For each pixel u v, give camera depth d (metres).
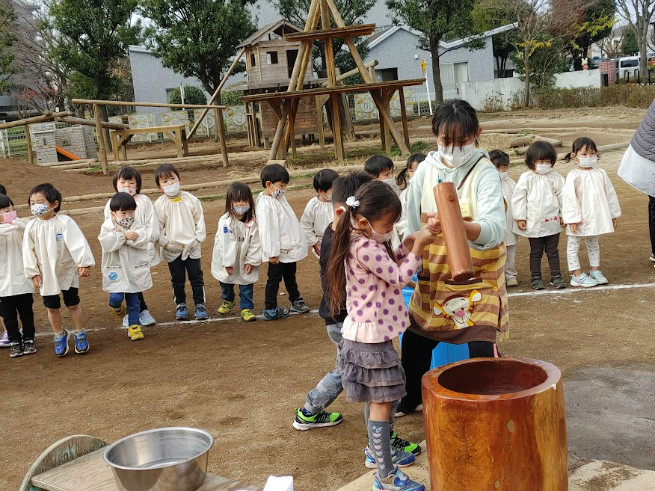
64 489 3.16
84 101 19.92
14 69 34.59
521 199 7.30
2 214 6.64
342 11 32.75
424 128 29.53
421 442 4.04
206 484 3.05
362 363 3.46
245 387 5.33
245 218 7.15
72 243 6.39
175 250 7.45
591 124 23.94
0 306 6.68
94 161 24.47
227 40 31.72
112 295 7.07
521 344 5.77
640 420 4.32
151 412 5.00
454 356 4.39
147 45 35.09
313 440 4.31
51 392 5.64
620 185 12.81
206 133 35.66
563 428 2.74
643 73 40.03
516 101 37.69
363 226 3.45
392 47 39.91
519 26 37.50
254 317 7.30
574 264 7.38
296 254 7.07
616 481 3.26
